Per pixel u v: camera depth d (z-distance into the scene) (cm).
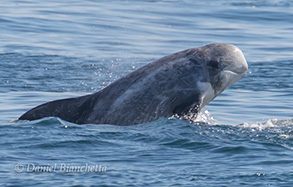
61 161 3262
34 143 3628
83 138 3778
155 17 12812
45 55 8794
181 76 4422
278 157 3438
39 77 7325
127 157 3391
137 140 3791
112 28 11375
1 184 2828
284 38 10800
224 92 6656
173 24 12038
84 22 11700
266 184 2905
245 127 4234
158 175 3033
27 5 13250
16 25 10812
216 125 4228
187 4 15338
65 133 3894
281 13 13525
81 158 3344
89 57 8831
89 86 6925
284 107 5869
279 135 3981
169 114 4353
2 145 3562
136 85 4412
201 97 4409
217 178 2995
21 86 6756
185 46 9944
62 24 11312
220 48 4625
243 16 13112
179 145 3688
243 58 4647
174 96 4359
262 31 11475
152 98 4350
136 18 12581
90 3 14688
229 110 5712
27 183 2853
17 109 5566
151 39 10531
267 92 6650
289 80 7375
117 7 14162
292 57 9181
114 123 4312
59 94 6394
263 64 8538
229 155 3469
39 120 4203
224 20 12625
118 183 2883
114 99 4388
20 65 7969
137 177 2989
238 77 4638
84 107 4375
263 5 15100
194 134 3928
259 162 3322
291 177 3025
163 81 4394
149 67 4525
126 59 8756
